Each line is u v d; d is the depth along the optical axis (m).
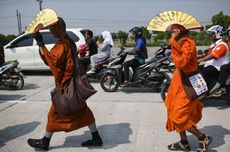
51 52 4.27
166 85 7.14
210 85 6.58
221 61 6.49
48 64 4.31
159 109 6.84
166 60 8.14
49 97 8.24
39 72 13.16
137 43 8.30
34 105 7.41
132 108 6.95
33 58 12.15
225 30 6.35
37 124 5.98
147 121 6.01
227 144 4.84
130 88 9.16
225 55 6.47
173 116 4.28
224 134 5.27
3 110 6.99
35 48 12.09
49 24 4.16
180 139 5.01
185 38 4.11
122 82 8.55
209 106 7.01
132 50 8.27
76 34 11.95
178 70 4.29
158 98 7.87
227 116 6.27
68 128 4.48
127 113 6.57
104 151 4.66
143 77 8.22
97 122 5.99
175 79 4.32
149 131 5.45
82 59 9.91
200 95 4.19
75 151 4.68
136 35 8.33
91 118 4.66
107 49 9.69
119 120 6.10
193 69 4.21
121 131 5.48
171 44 4.11
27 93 8.83
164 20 4.26
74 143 4.97
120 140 5.07
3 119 6.32
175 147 4.62
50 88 9.57
